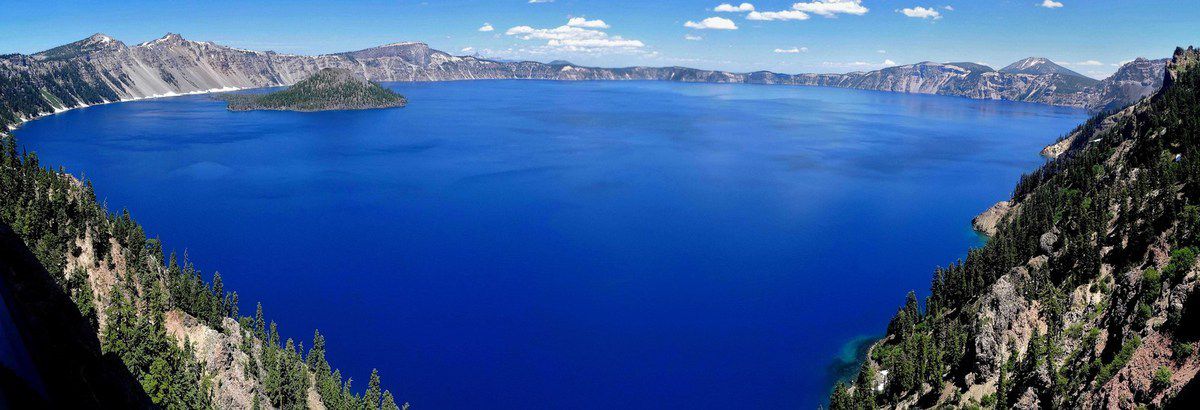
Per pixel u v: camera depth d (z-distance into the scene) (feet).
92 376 173.78
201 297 491.31
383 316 642.63
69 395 159.02
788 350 585.22
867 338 606.55
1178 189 458.91
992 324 438.81
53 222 490.90
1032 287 447.83
